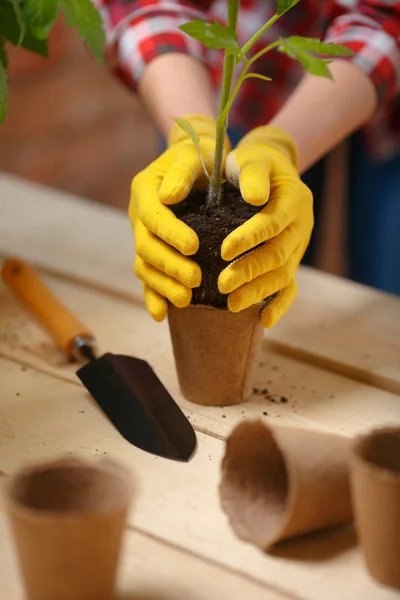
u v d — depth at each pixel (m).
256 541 1.19
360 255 1.99
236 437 1.21
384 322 1.54
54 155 3.12
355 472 1.14
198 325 1.33
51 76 3.48
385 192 1.90
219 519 1.23
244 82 1.73
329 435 1.21
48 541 1.11
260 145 1.40
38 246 1.67
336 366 1.45
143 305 1.57
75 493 1.15
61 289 1.60
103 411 1.36
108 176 3.06
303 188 1.35
